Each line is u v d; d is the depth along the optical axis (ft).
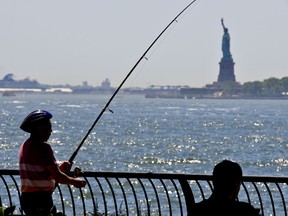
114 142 590.96
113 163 426.10
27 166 68.85
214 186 56.24
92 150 507.30
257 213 55.72
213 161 440.04
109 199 234.79
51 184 69.41
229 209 55.47
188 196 78.07
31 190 68.85
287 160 439.63
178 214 207.41
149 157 461.37
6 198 216.13
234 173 55.62
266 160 440.04
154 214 204.95
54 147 531.50
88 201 227.61
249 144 579.89
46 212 68.49
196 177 77.71
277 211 214.48
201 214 55.88
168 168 404.16
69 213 202.59
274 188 255.91
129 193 250.57
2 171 82.38
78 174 76.33
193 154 485.56
